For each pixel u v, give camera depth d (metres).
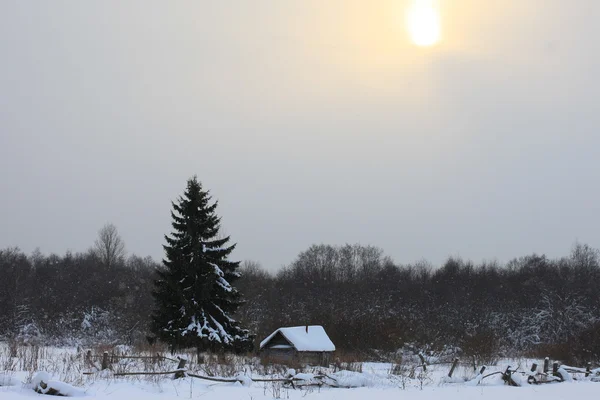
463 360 46.88
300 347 46.31
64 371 22.22
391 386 25.50
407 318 67.94
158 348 39.56
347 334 56.75
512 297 82.69
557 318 71.69
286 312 75.75
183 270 39.94
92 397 16.62
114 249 106.12
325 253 110.31
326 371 31.95
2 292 69.94
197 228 40.50
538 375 31.05
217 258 41.12
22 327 65.06
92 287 76.25
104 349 37.06
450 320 72.38
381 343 55.16
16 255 90.69
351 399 20.41
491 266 100.75
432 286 90.56
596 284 83.44
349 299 83.75
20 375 19.91
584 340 49.94
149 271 89.12
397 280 97.25
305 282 94.31
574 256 96.94
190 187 41.03
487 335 48.78
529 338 70.00
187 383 21.42
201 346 38.09
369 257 110.94
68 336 64.38
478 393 24.20
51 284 80.06
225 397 19.08
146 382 20.67
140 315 66.31
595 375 34.56
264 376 26.78
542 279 87.31
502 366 41.00
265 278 95.12
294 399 19.56
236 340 39.72
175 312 39.56
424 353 53.91
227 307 41.09
